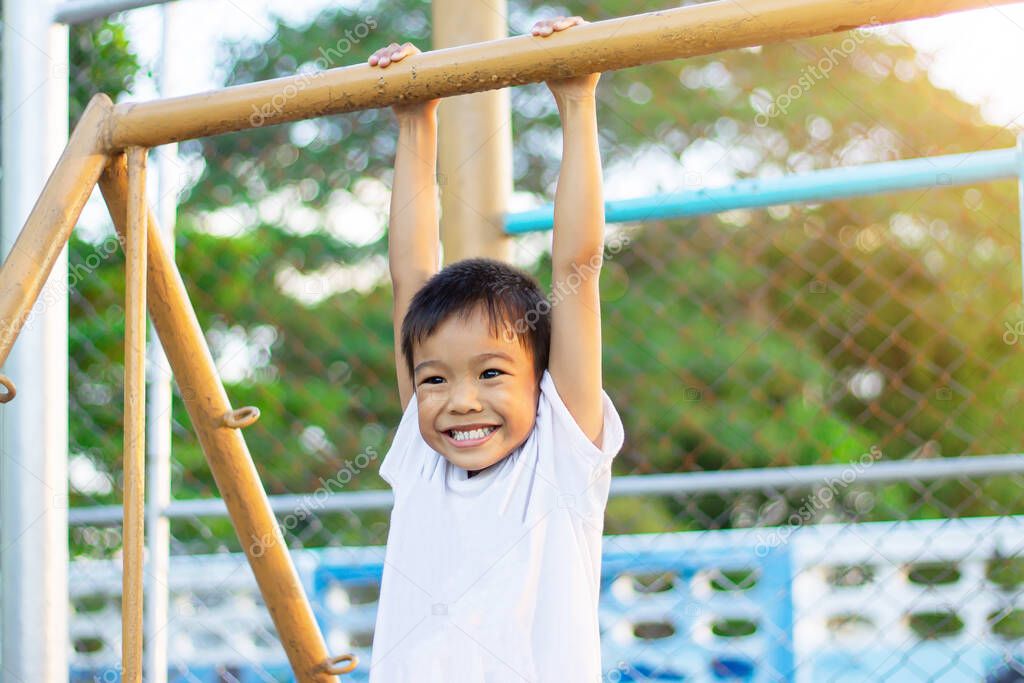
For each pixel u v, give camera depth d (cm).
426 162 196
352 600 370
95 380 557
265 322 697
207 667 403
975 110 663
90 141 179
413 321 179
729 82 755
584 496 177
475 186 231
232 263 700
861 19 153
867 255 694
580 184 174
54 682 247
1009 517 332
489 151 232
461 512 180
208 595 408
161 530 278
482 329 175
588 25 163
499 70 166
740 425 670
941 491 637
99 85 442
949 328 679
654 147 737
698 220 712
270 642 406
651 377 689
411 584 180
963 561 350
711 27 157
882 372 689
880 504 639
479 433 175
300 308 700
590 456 176
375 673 179
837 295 693
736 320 707
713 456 676
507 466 180
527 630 171
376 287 716
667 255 716
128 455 170
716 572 366
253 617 407
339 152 731
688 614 365
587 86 174
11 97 257
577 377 177
